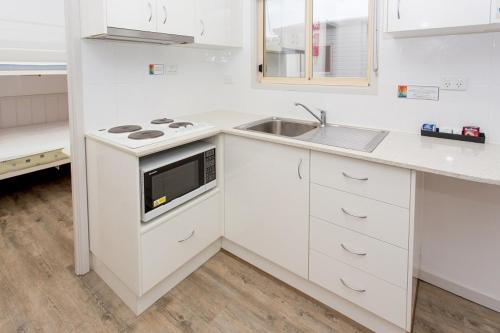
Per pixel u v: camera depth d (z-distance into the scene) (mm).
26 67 2945
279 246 1936
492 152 1491
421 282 1995
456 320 1700
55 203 3143
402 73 1863
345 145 1642
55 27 3256
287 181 1816
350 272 1651
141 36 1814
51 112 3994
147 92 2268
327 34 2205
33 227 2674
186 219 1929
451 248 1856
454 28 1499
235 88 2697
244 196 2053
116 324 1680
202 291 1935
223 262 2217
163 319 1722
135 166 1578
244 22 2525
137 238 1645
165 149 1795
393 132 1931
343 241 1647
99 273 2053
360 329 1666
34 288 1934
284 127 2373
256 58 2521
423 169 1312
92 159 1878
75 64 1815
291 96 2373
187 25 2072
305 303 1843
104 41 1955
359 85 2088
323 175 1656
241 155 2010
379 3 1881
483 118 1653
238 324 1690
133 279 1718
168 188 1792
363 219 1556
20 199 3230
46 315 1728
